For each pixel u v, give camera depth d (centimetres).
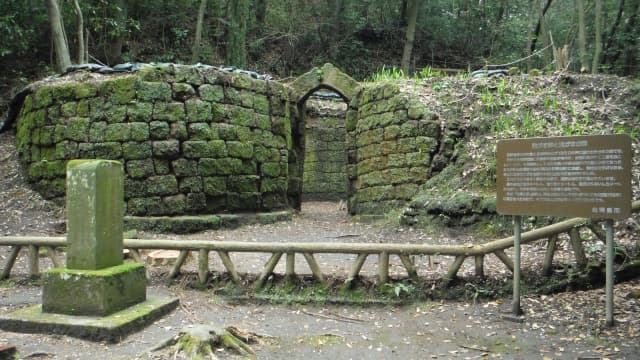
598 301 476
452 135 938
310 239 843
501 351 397
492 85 1025
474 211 784
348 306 520
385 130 1039
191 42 1769
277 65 2042
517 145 459
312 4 2077
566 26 2100
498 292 517
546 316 459
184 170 901
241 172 990
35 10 1305
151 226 862
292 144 1231
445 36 2281
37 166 947
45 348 397
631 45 1712
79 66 1005
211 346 383
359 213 1105
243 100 1006
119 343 412
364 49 2180
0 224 824
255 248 552
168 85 903
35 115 962
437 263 617
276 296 536
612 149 406
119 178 487
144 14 1667
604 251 575
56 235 803
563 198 431
